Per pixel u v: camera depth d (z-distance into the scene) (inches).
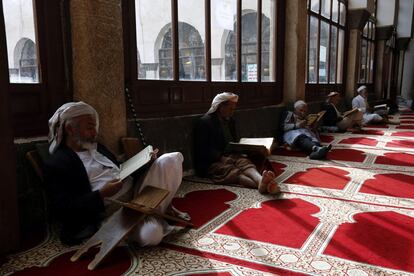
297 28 285.4
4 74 89.5
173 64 180.2
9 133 91.6
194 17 191.3
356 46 446.9
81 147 106.4
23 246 101.1
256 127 250.8
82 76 123.6
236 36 231.1
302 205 133.4
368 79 569.0
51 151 104.9
